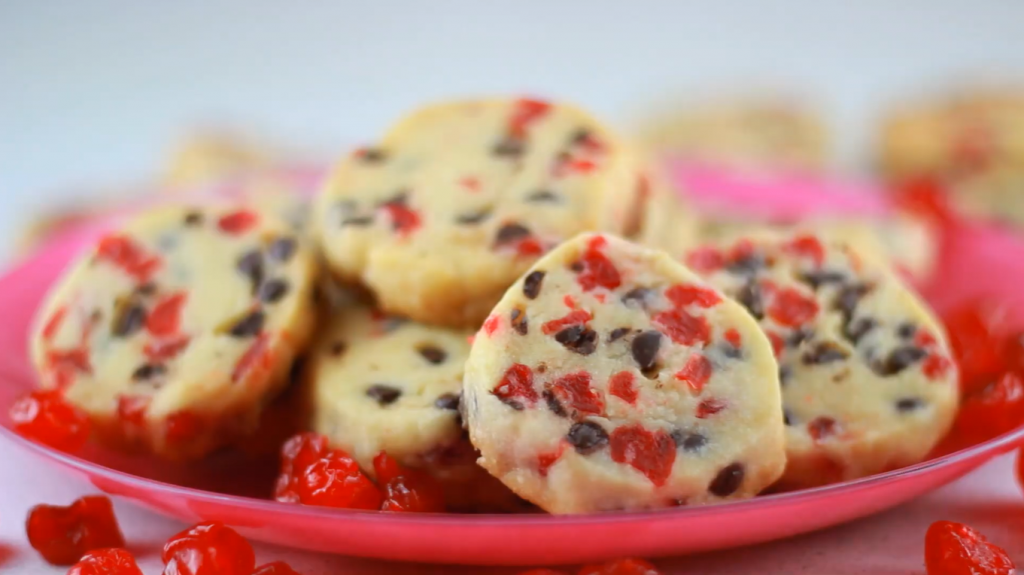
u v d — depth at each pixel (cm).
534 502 33
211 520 33
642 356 33
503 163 38
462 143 38
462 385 34
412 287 36
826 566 33
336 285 38
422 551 32
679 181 47
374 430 34
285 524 32
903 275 40
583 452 32
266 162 63
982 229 44
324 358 36
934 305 42
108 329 37
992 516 34
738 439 33
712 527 32
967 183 59
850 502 32
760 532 32
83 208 63
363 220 37
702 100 69
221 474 36
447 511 35
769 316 36
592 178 37
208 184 47
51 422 35
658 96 74
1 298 40
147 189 64
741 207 46
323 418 35
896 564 33
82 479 34
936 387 35
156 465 37
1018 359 38
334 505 33
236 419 36
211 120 73
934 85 72
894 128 64
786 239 37
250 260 37
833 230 41
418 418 34
